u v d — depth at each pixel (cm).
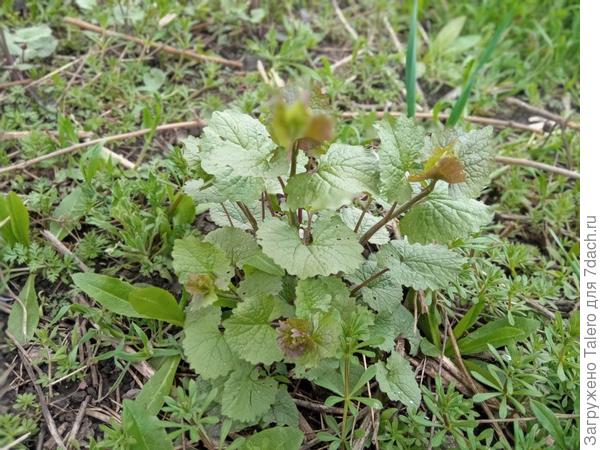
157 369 27
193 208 32
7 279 29
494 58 46
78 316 29
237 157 23
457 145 23
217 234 27
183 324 27
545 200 37
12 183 33
